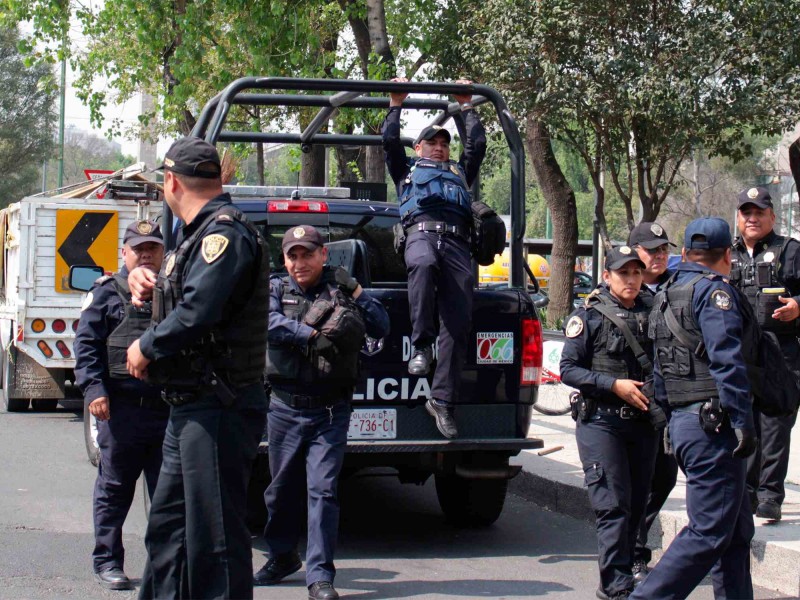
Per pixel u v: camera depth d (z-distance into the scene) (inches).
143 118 866.1
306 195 326.6
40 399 514.0
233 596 154.9
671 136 621.0
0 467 368.5
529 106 637.9
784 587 231.6
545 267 1212.5
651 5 617.0
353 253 267.7
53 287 480.4
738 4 610.9
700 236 188.5
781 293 251.4
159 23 762.2
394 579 237.0
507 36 629.6
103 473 224.4
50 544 264.2
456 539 280.2
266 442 243.8
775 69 622.8
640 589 186.9
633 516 223.6
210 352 154.5
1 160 2105.1
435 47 786.8
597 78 614.5
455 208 246.2
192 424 155.0
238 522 156.6
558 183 796.6
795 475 325.1
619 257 215.9
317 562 213.2
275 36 738.8
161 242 220.4
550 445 382.0
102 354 216.7
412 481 281.0
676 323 187.2
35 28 832.3
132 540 272.5
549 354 462.3
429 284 241.3
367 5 657.6
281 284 223.6
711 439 183.2
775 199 1838.1
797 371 254.5
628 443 220.2
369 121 689.6
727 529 182.9
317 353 216.2
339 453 220.5
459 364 245.3
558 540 280.1
